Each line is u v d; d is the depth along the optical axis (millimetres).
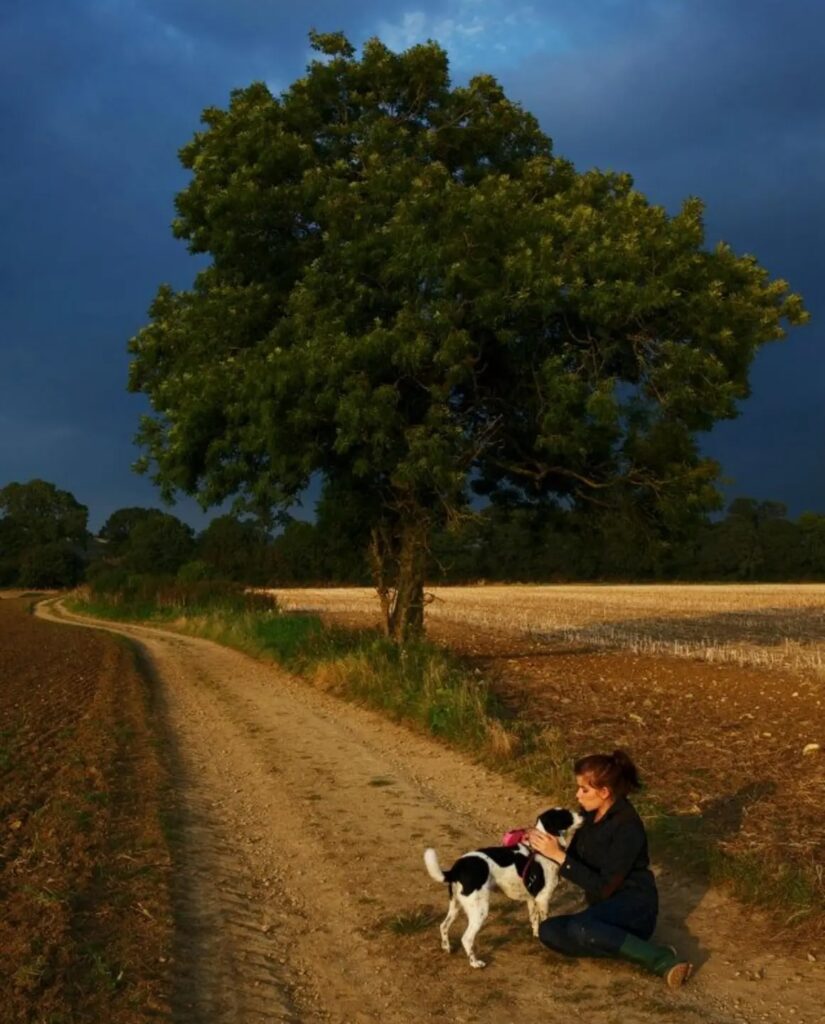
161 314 19203
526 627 31891
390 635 19234
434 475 15133
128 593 53625
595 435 15992
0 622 46969
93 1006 4863
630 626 31781
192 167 17953
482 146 18359
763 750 10648
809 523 91438
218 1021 4871
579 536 21359
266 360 15164
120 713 14898
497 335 15070
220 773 10844
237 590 47375
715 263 15836
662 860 7191
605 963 5523
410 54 17797
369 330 15406
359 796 9562
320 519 19766
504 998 5125
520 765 10266
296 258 17422
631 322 15750
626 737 11531
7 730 13219
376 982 5375
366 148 17234
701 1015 4867
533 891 5672
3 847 7543
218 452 16938
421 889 6875
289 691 17641
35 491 123688
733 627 31016
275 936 6062
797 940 5738
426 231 14938
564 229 15125
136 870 7102
